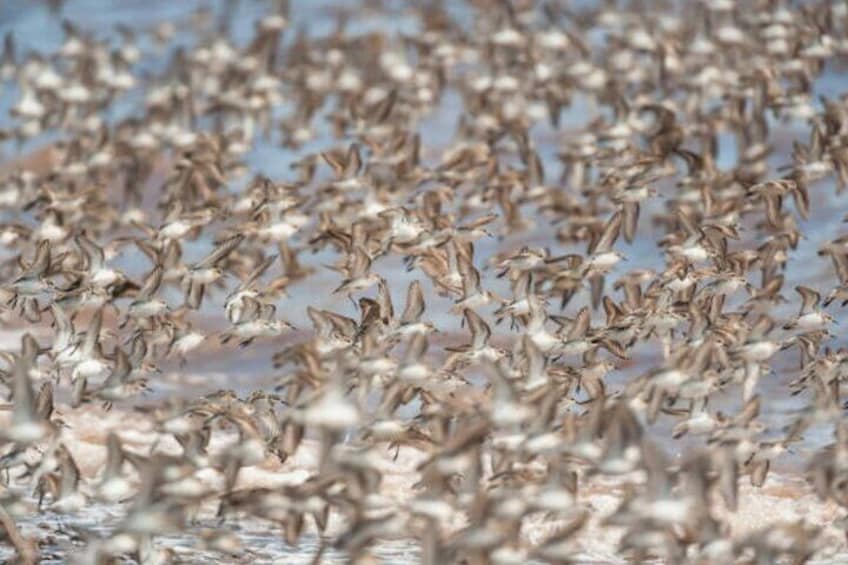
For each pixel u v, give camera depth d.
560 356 23.50
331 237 26.25
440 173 31.89
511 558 16.64
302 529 18.73
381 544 20.64
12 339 28.75
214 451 23.45
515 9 47.94
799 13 43.09
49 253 24.14
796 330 25.20
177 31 56.69
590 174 34.84
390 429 19.67
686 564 17.25
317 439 24.58
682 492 17.28
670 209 30.30
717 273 24.20
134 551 18.58
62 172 35.34
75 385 21.86
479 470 17.39
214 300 30.69
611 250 25.38
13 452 19.27
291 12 53.84
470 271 23.16
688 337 22.69
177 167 33.12
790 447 23.73
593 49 46.12
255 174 38.25
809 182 30.42
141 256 31.28
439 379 20.58
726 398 25.45
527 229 31.92
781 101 36.38
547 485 17.47
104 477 18.27
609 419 18.55
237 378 27.98
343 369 18.28
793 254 32.12
